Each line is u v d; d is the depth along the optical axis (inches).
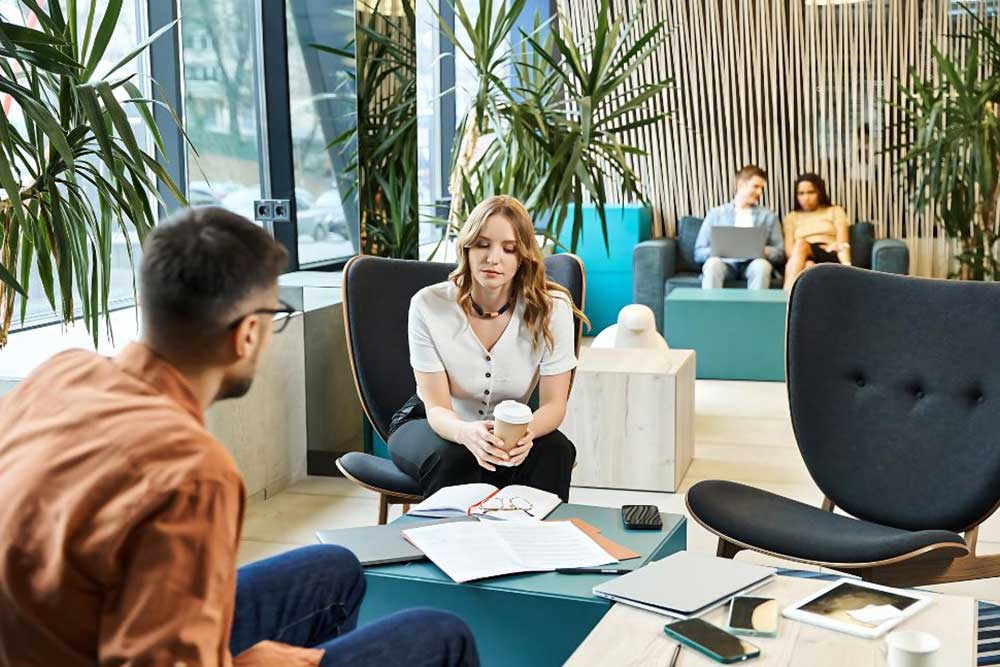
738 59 313.4
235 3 164.1
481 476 115.6
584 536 94.8
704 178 320.2
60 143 104.8
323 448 171.6
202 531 45.4
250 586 72.0
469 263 118.6
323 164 165.9
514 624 85.0
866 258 300.2
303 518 151.3
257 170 167.5
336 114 164.7
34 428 48.6
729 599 80.7
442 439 116.5
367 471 123.6
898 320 117.2
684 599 79.4
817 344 119.2
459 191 201.3
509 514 101.0
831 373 118.9
